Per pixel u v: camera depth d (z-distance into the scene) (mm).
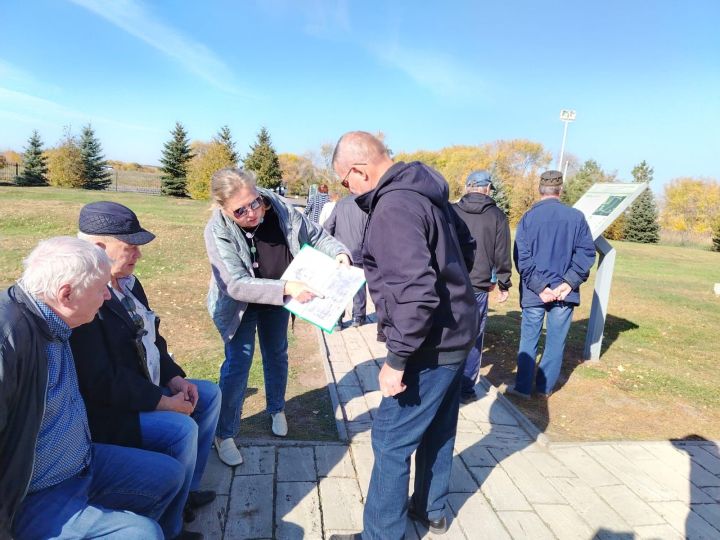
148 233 2213
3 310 1480
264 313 3090
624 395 4672
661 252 20984
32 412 1492
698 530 2703
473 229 3842
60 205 15789
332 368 4648
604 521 2719
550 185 4145
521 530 2588
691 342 6992
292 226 2953
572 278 4078
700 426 4117
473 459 3250
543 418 4059
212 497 2594
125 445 2051
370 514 2225
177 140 35094
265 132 40812
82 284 1616
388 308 1936
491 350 5887
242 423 3461
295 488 2752
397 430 2127
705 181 43656
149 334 2369
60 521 1640
